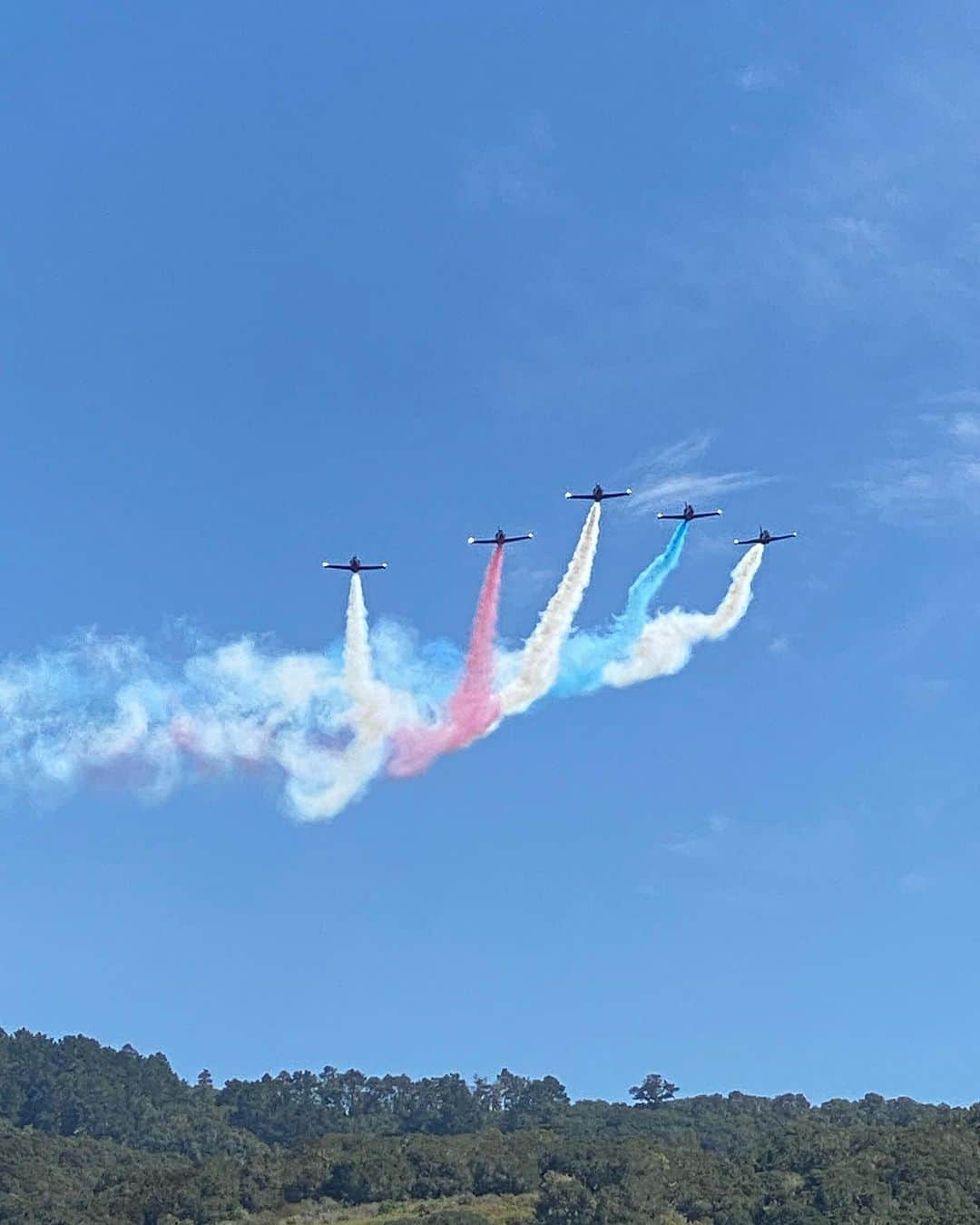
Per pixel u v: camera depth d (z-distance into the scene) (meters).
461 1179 186.50
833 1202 168.00
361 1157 191.50
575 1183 180.25
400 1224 171.50
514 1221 174.12
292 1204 186.25
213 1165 196.62
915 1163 174.62
